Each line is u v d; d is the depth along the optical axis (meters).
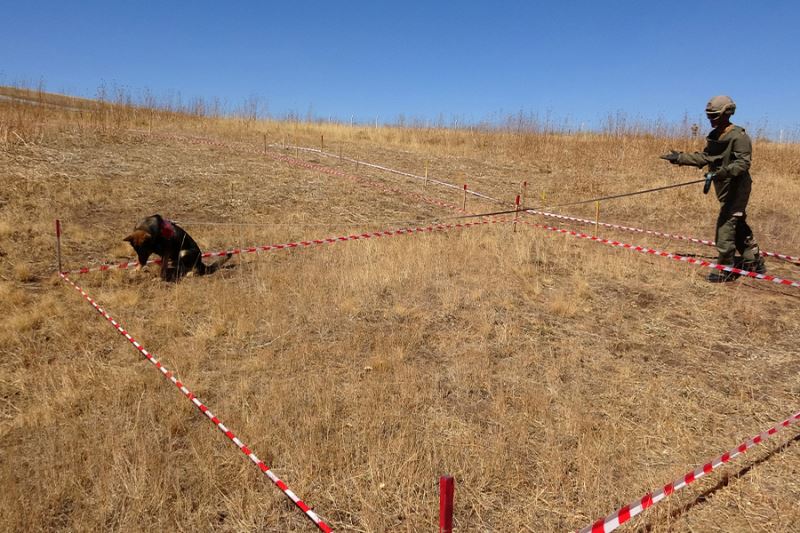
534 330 5.72
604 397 4.46
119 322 5.48
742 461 3.70
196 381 4.46
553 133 21.62
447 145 19.56
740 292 6.89
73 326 5.33
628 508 2.84
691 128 19.62
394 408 4.15
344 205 10.91
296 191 11.45
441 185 13.52
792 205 12.00
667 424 4.10
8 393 4.26
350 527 3.08
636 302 6.57
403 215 10.60
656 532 3.05
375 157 16.47
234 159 13.58
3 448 3.64
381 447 3.68
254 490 3.32
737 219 7.14
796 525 3.12
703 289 6.98
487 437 3.89
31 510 3.08
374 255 7.76
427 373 4.77
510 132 21.73
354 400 4.24
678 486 3.10
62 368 4.55
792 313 6.28
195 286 6.61
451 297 6.35
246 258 7.75
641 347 5.41
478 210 11.33
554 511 3.22
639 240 9.48
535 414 4.18
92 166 11.27
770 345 5.50
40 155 11.31
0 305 5.67
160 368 4.30
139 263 6.67
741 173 6.84
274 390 4.31
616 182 14.49
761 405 4.39
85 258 7.36
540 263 7.85
